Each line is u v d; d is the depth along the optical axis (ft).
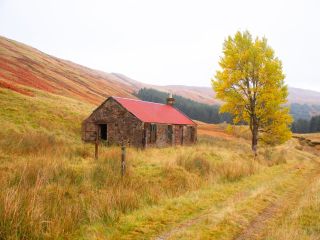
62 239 25.66
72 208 30.50
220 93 102.99
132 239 26.76
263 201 41.39
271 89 97.19
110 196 34.81
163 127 112.06
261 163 83.05
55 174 43.70
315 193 46.01
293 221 32.73
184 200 38.91
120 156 60.18
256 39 100.89
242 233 29.27
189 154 68.64
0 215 24.85
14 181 38.58
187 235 27.58
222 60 103.24
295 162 98.99
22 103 129.70
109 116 109.81
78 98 241.96
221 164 63.72
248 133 210.18
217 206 37.55
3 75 189.88
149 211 34.06
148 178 48.96
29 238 24.53
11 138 67.67
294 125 552.00
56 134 110.32
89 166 51.42
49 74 338.54
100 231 27.73
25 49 461.78
